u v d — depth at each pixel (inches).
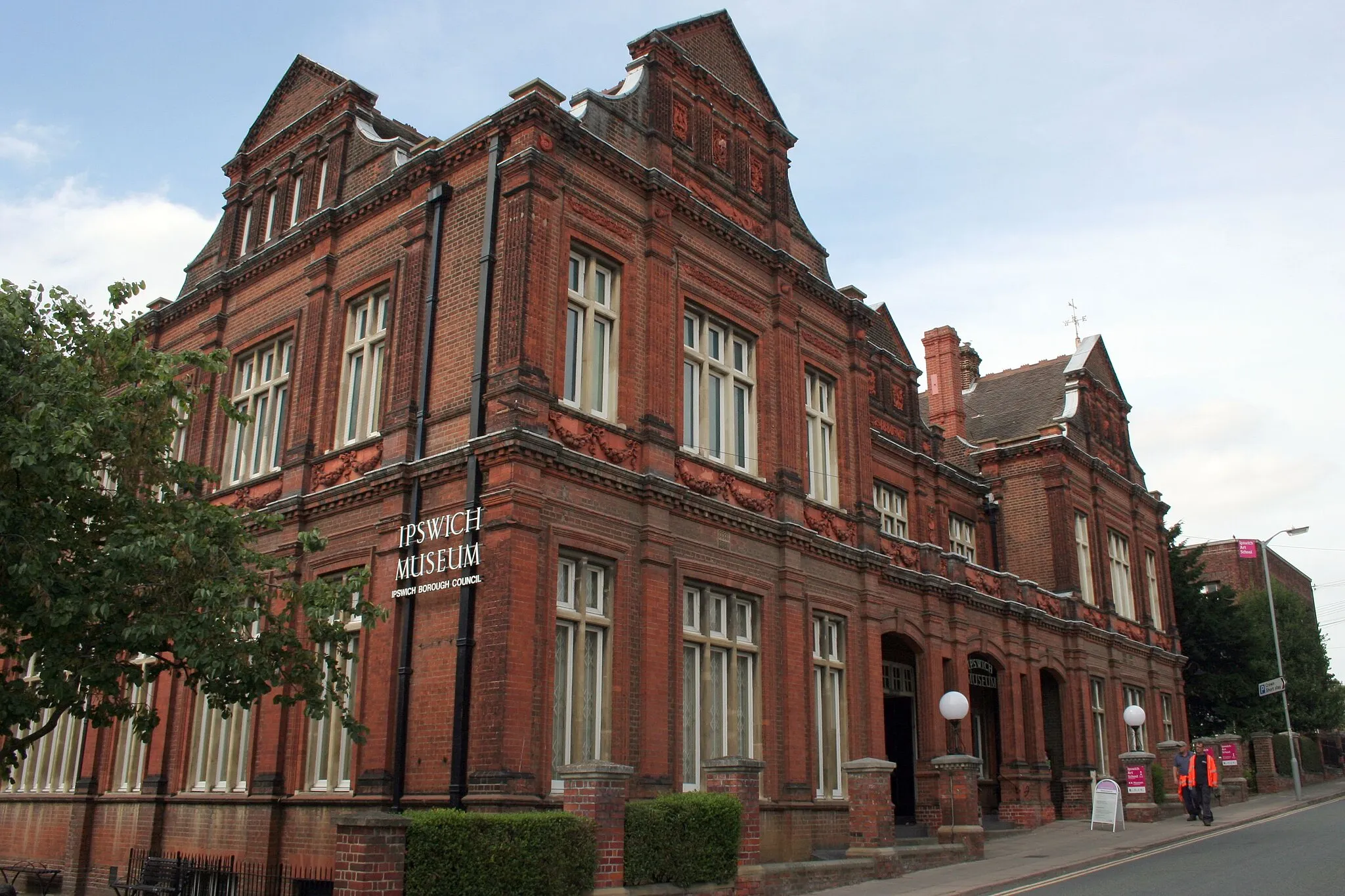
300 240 753.6
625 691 579.8
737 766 553.3
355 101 784.3
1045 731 1109.1
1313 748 1615.4
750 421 740.7
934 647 903.7
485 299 594.6
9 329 441.1
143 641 443.2
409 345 635.5
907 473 1064.2
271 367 773.3
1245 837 797.2
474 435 570.9
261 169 854.5
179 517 484.4
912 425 1090.1
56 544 436.5
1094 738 1138.0
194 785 695.7
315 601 470.0
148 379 487.8
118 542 438.3
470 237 626.8
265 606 490.9
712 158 756.0
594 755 569.0
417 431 613.0
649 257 669.3
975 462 1246.9
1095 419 1312.7
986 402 1389.0
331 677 511.2
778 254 773.3
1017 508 1206.9
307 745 627.8
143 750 743.7
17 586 430.0
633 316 650.2
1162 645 1341.0
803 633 720.3
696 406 698.2
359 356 698.8
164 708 733.9
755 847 550.3
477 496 558.9
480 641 533.6
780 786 676.1
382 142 735.1
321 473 677.9
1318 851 663.1
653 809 505.7
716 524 668.7
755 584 690.8
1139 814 977.5
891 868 633.6
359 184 745.6
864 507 818.2
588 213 635.5
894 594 873.5
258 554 502.3
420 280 647.8
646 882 493.7
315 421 698.8
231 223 863.7
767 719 677.3
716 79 770.2
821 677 748.6
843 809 721.0
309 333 721.0
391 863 406.0
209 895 595.2
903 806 940.0
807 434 792.3
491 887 429.1
